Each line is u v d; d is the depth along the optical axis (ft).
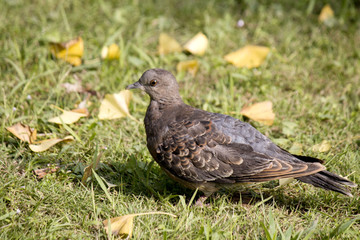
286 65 45.98
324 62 46.91
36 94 40.01
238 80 43.62
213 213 28.25
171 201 29.73
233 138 28.27
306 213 28.45
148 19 52.65
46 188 28.58
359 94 42.45
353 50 48.80
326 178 27.22
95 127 35.65
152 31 50.90
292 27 53.06
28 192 28.17
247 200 30.19
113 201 27.53
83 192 28.86
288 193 30.58
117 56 44.57
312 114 38.73
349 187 30.63
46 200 27.81
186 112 30.19
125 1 55.72
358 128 37.11
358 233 26.21
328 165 32.81
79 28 50.21
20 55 43.27
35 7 52.80
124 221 25.34
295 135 36.70
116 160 32.78
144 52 46.80
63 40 47.24
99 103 39.06
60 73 42.32
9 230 25.20
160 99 30.86
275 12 55.16
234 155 27.71
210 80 43.86
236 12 55.77
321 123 38.29
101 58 45.06
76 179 30.35
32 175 30.40
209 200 30.37
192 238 25.72
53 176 29.96
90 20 51.62
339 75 45.14
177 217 27.37
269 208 27.53
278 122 37.70
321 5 56.70
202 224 26.09
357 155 33.68
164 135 29.14
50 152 32.76
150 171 31.58
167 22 52.85
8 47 45.24
